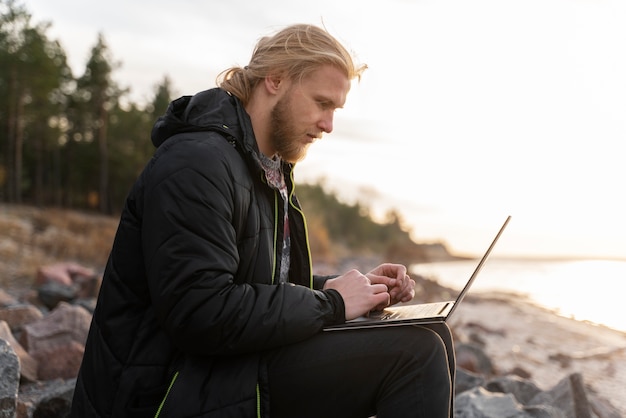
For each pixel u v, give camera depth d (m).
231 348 1.76
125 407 1.79
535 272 30.45
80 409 1.89
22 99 44.34
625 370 5.88
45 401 3.03
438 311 1.94
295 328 1.80
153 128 2.02
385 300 1.99
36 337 4.01
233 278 1.88
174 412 1.74
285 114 2.01
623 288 17.48
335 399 1.87
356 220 83.31
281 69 2.00
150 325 1.84
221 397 1.76
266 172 2.05
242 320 1.73
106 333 1.86
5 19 43.62
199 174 1.78
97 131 54.44
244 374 1.80
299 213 2.19
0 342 2.81
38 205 47.94
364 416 1.91
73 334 4.11
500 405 3.28
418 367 1.82
